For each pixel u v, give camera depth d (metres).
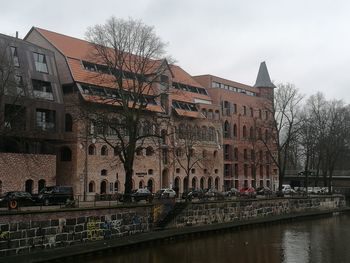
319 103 112.56
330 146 90.00
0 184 53.22
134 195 50.56
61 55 64.56
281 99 76.06
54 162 59.44
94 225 39.19
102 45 49.59
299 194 75.94
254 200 61.72
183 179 78.94
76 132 61.53
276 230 55.91
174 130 71.62
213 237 49.16
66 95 62.84
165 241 44.12
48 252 34.03
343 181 106.38
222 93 92.44
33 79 58.03
